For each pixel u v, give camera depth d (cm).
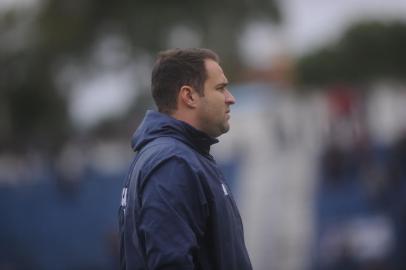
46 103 9169
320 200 5616
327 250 5491
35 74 8925
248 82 11044
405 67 17412
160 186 1008
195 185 1016
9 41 8988
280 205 6250
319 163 5891
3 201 5981
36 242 5916
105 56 8675
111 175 5934
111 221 5866
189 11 8400
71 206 5906
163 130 1071
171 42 8344
